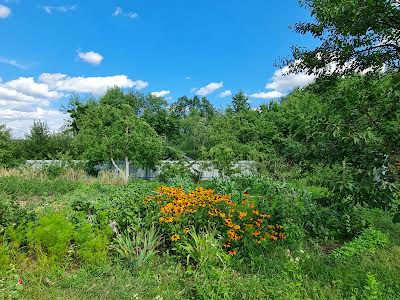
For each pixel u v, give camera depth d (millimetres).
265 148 19672
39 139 25641
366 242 5812
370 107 3639
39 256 4617
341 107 3922
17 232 4793
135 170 20547
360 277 4293
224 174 15984
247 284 3996
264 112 25375
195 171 17766
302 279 4117
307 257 4809
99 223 5750
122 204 6738
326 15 4082
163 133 34812
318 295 3869
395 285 4004
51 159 21422
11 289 3783
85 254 4695
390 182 3271
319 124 3867
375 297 3383
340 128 3611
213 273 4180
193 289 4062
